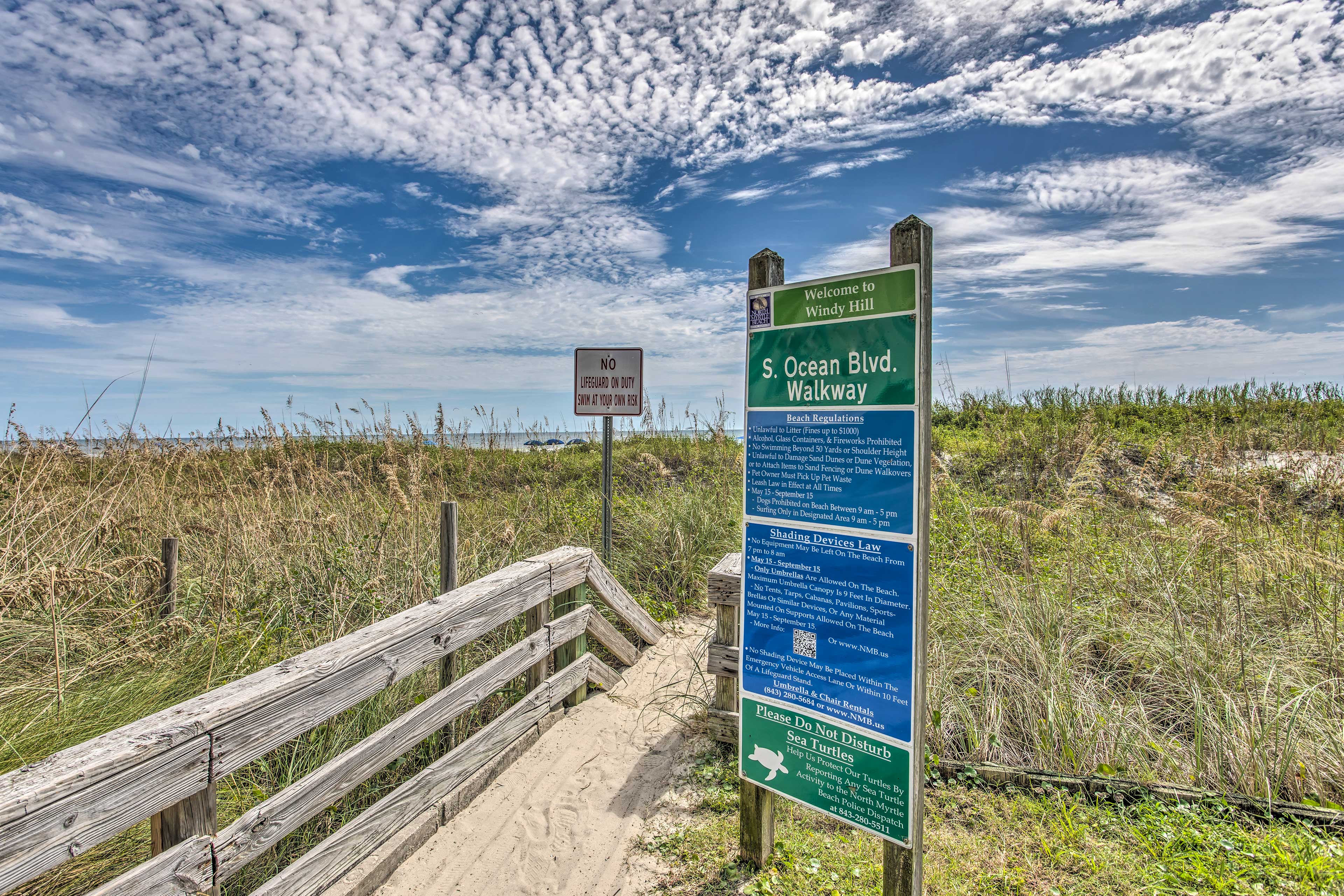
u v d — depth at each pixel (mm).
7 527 4676
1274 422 10703
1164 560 5402
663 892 2752
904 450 2260
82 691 3805
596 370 6711
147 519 6277
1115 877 2637
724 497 7973
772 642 2699
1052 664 3938
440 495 7082
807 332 2523
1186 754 3436
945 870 2748
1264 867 2607
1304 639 4219
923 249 2184
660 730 4141
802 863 2844
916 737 2281
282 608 4734
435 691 4051
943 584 5035
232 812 3008
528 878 2863
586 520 7402
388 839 2959
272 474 6930
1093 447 7539
